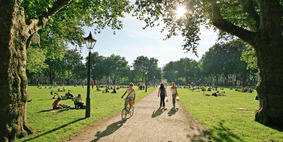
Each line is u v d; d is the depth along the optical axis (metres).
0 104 3.88
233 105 11.24
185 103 12.39
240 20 10.12
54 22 11.79
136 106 10.89
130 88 7.56
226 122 6.41
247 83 66.06
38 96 16.19
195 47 9.83
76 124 5.92
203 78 86.38
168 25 10.06
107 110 8.92
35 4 9.01
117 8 10.56
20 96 4.41
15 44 4.25
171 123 6.37
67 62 71.75
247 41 6.87
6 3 3.82
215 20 7.44
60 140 4.37
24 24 4.61
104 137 4.69
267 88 6.19
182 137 4.75
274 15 5.95
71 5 10.12
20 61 4.42
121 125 6.02
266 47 6.17
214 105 11.24
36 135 4.65
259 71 6.62
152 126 5.93
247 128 5.57
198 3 8.73
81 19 13.00
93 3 10.20
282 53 5.91
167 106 11.02
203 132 5.23
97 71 81.88
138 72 106.88
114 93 22.53
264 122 6.11
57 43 17.44
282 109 5.79
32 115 7.45
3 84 3.91
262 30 6.30
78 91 26.20
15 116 4.24
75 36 13.31
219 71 64.50
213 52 66.06
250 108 9.93
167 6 8.96
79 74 79.06
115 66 92.38
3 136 3.92
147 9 9.18
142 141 4.41
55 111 8.51
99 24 11.29
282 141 4.38
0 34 3.80
